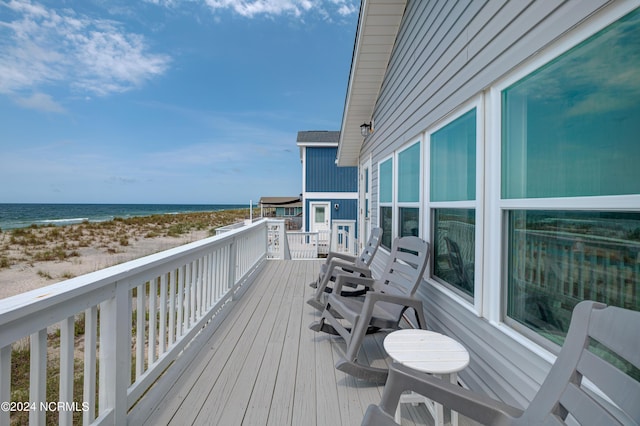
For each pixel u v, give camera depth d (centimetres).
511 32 163
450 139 243
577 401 92
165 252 223
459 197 227
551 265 143
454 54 230
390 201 430
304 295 422
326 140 1362
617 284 114
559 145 136
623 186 109
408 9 349
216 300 326
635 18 106
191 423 172
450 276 247
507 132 171
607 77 115
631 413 79
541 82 146
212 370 228
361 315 215
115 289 159
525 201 156
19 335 108
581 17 121
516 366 160
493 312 180
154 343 201
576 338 100
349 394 200
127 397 167
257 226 573
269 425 171
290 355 252
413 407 192
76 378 306
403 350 159
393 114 410
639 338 80
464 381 216
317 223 1366
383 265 461
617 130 112
